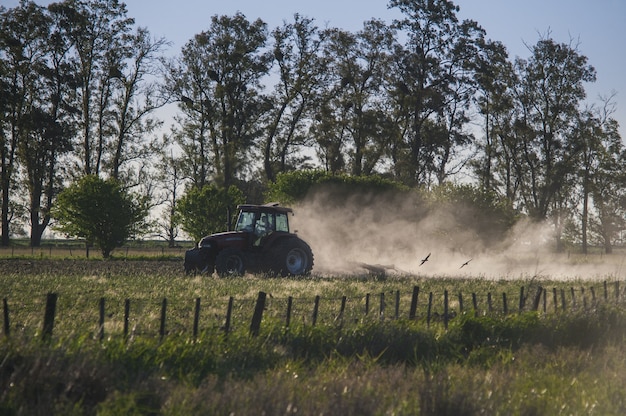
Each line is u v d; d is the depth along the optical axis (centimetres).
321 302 4850
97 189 11500
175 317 4034
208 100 16475
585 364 3334
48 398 2266
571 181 18800
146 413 2295
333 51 16838
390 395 2528
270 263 7306
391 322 3616
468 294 5734
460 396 2423
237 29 16562
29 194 17475
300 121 17338
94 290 5488
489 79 16712
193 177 17588
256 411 2242
